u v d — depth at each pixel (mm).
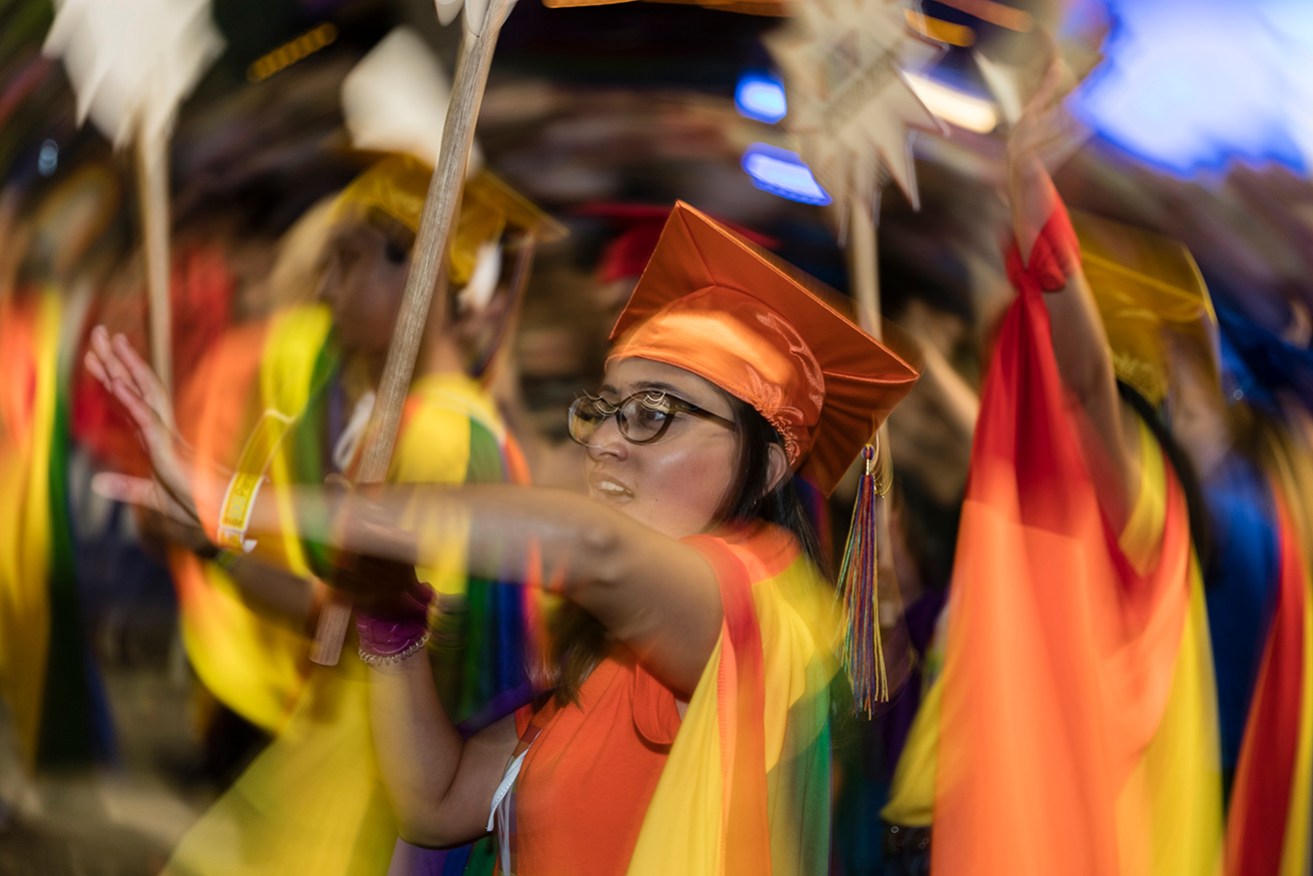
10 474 4105
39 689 4090
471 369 3932
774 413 2092
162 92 2020
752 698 1879
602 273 6633
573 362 6109
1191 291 3518
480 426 3562
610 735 2002
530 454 4277
